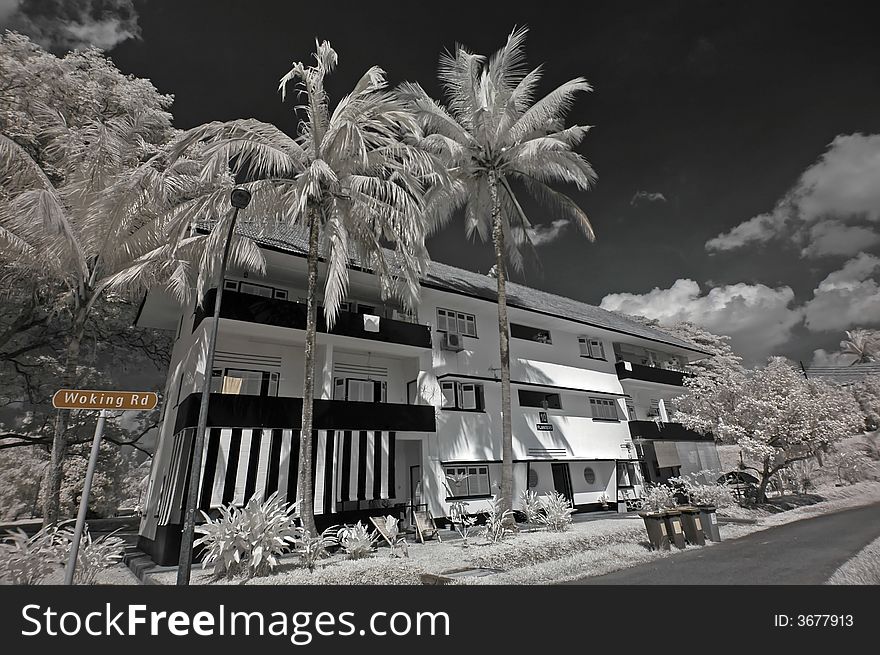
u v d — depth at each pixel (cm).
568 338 2578
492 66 1902
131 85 2036
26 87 1741
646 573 948
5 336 1973
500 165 1861
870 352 5116
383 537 1377
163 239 1455
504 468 1514
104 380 2420
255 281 1662
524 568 1014
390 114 1358
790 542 1259
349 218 1374
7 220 1344
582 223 1986
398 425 1588
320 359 1705
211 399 1244
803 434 2008
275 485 1301
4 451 2619
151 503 1455
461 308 2145
